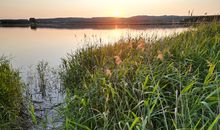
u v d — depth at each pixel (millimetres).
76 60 7512
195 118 3064
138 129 2750
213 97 3123
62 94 6523
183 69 4562
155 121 3441
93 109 3820
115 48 7473
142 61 4859
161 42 6109
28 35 34969
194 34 6988
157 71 4219
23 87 6277
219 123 2826
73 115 3885
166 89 4055
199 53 5023
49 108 5512
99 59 6957
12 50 16453
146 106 3408
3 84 5234
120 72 4406
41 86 7000
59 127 4156
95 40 8438
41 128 4391
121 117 3498
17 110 5156
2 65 6445
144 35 7203
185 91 3227
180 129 2680
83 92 4477
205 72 4496
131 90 3975
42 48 17734
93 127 3672
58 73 8516
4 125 4469
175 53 5238
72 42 22172
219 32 7750
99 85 4156
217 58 4742
